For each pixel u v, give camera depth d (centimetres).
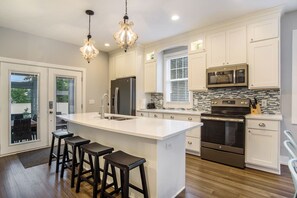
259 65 304
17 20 334
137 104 478
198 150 352
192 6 284
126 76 501
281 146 316
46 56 425
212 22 343
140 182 204
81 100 493
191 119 362
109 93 552
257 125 283
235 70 323
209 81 356
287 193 220
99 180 246
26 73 394
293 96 307
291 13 310
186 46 453
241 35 323
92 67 519
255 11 300
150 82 480
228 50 338
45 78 423
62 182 250
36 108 410
